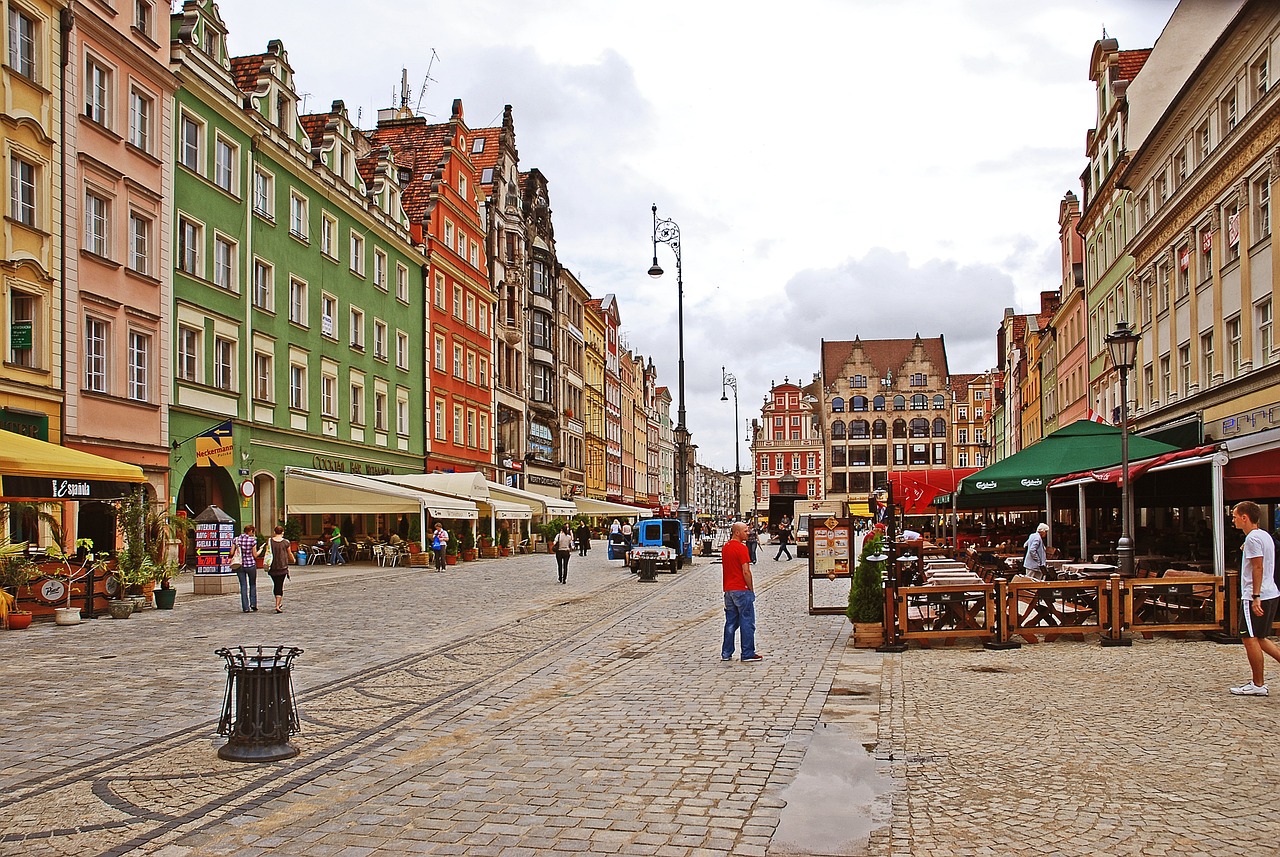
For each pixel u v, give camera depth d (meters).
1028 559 19.03
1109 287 41.44
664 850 5.74
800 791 6.83
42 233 23.67
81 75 25.23
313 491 35.56
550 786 7.10
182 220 29.92
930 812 6.27
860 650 13.49
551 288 71.69
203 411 30.48
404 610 20.38
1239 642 13.17
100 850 5.87
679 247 38.16
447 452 53.22
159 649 14.41
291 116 37.19
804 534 49.19
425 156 54.53
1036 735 8.23
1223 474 14.41
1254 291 25.38
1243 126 25.16
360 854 5.77
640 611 20.14
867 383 124.94
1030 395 68.94
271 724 8.12
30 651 14.20
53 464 18.02
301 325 37.66
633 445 110.44
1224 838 5.66
